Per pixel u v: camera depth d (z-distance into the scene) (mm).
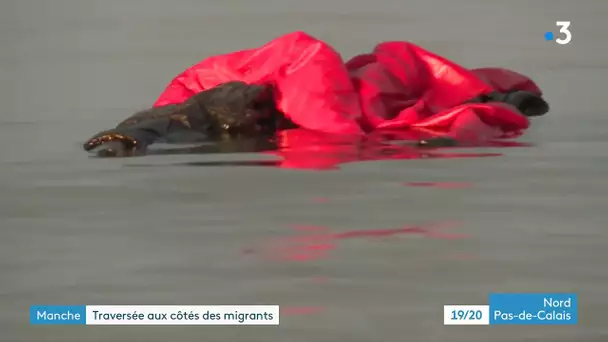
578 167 28312
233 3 61188
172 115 31734
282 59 32969
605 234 23188
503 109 32562
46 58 46812
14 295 20609
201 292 20453
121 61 46125
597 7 57562
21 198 26156
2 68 44625
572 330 19109
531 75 42188
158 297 20328
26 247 22922
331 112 32000
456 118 32219
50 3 62219
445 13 56375
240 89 32250
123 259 22109
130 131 30859
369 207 24859
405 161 28844
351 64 34406
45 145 31672
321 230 23391
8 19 57656
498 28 52219
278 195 25828
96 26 55031
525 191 26156
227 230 23500
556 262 21719
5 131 33812
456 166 28344
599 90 39281
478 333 18953
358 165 28453
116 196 26109
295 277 21016
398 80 33906
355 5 59219
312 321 19281
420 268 21375
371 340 18609
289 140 31031
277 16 56812
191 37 51562
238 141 31031
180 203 25406
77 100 38750
